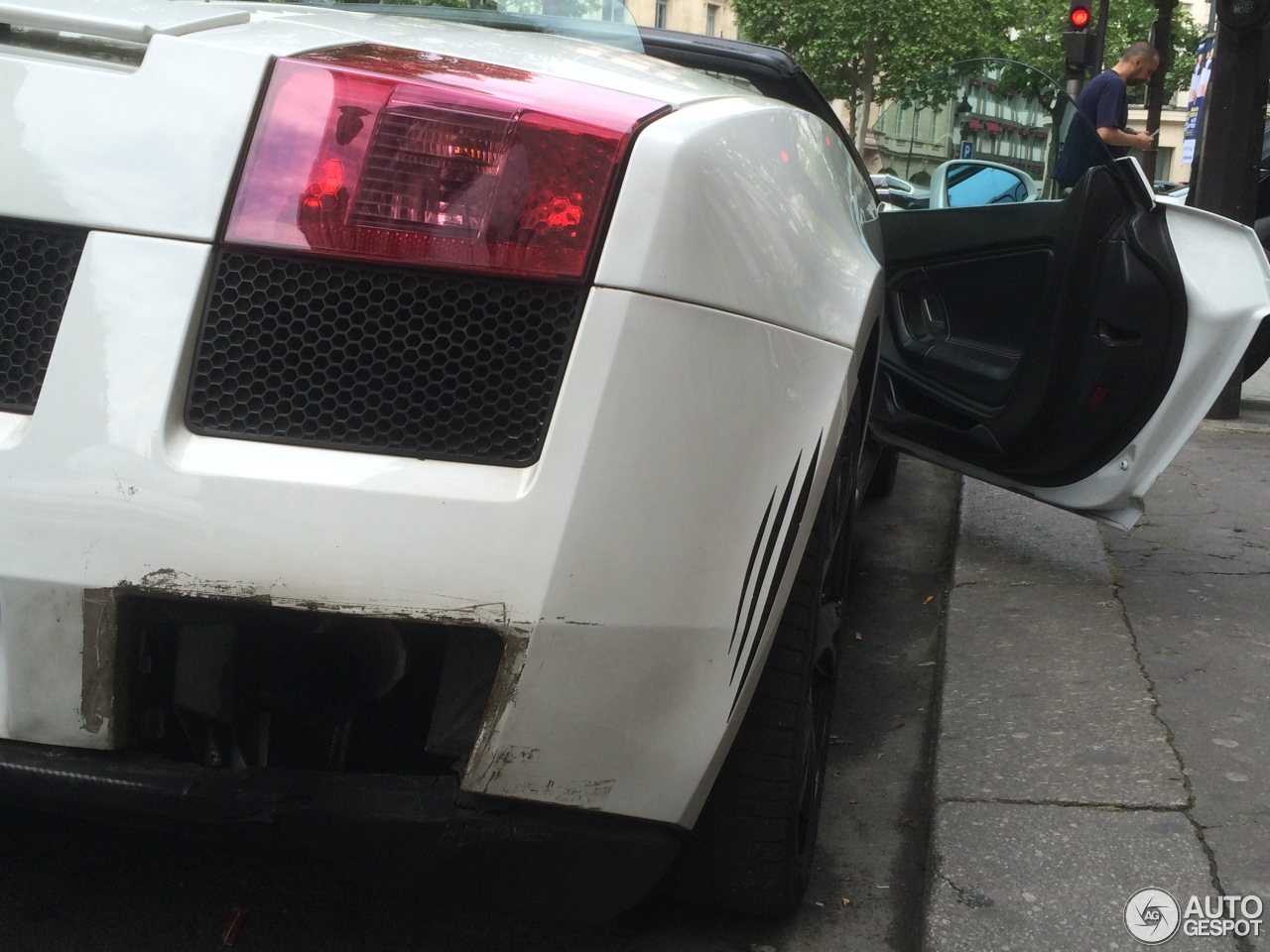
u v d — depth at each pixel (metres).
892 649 3.38
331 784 1.57
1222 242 3.18
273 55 1.50
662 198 1.50
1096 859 2.07
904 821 2.46
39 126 1.48
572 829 1.56
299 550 1.44
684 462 1.52
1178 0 16.97
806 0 40.41
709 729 1.60
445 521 1.44
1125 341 3.16
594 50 2.05
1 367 1.49
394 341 1.47
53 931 1.93
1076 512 3.46
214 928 1.98
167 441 1.45
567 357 1.46
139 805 1.53
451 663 1.51
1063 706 2.67
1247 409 6.55
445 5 2.46
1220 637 3.09
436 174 1.46
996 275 3.48
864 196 2.60
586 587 1.46
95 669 1.48
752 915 2.05
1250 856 2.07
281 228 1.46
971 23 40.94
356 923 2.02
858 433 2.29
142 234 1.46
